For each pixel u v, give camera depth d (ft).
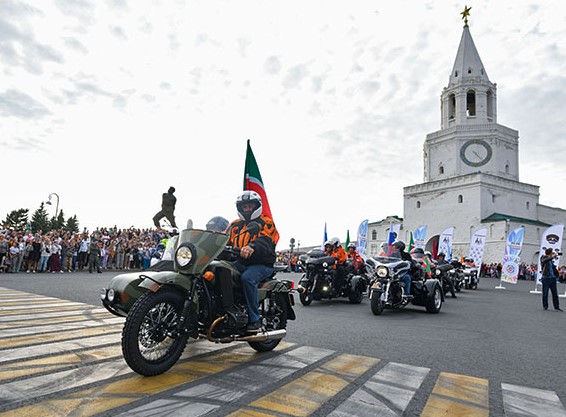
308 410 9.78
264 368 13.29
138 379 11.53
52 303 25.61
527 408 10.64
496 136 169.89
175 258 12.59
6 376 11.34
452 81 184.55
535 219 177.58
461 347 18.15
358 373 13.12
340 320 25.39
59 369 12.13
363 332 21.06
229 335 13.42
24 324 18.65
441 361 15.31
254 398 10.43
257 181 27.84
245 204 15.33
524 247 155.02
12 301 26.12
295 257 108.27
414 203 184.03
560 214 182.91
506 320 28.50
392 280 28.71
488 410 10.38
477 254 79.20
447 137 177.68
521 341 20.31
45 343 15.17
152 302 11.62
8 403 9.45
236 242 15.08
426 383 12.39
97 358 13.42
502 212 165.17
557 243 60.03
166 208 68.69
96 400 9.82
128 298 12.44
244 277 14.05
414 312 31.68
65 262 61.36
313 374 12.79
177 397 10.27
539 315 32.40
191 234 13.09
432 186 177.68
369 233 212.02
